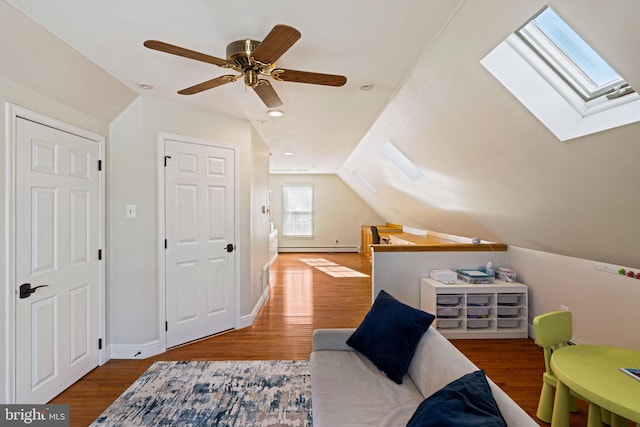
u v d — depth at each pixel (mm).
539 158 2008
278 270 6855
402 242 5449
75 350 2471
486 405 1062
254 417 2086
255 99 2951
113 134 2855
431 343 1782
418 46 1975
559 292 3012
